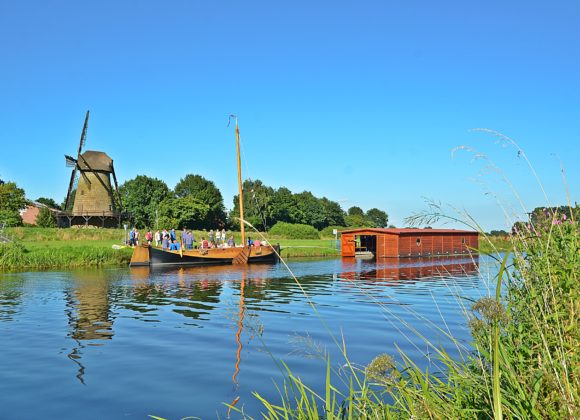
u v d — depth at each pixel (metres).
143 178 101.50
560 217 4.60
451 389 4.52
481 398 4.12
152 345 10.02
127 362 8.67
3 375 7.92
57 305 16.05
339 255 51.81
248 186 117.94
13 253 33.78
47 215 74.44
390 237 47.59
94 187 70.44
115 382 7.48
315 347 8.43
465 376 4.62
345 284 21.84
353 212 161.50
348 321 12.24
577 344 3.58
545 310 3.90
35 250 36.75
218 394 6.82
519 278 4.45
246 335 10.85
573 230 4.25
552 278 3.96
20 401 6.70
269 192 120.62
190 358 8.87
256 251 41.03
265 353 9.06
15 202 72.38
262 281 24.25
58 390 7.14
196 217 97.44
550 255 4.18
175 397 6.74
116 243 48.66
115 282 24.05
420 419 3.98
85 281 24.61
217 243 45.62
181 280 24.98
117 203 74.75
